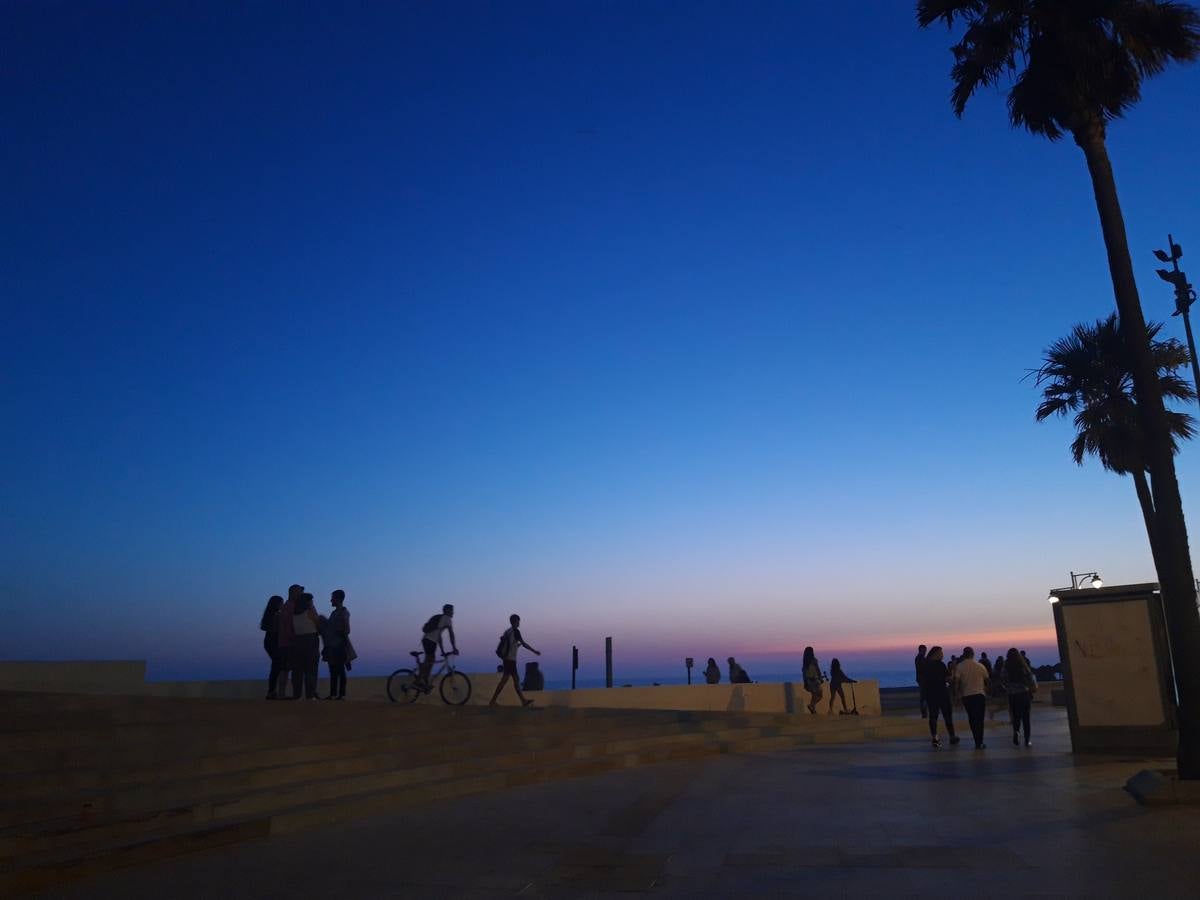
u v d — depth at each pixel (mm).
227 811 9398
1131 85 12500
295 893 6957
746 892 6891
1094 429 24594
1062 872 7242
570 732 16750
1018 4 12828
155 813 8656
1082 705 15477
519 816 10469
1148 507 24078
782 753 17969
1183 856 7652
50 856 7426
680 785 13172
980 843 8492
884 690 46438
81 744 10438
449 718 15953
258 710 13672
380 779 11641
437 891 7023
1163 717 14898
